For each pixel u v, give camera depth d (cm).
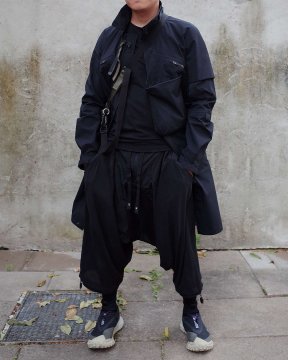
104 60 258
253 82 387
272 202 405
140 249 412
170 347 285
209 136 258
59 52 385
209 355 277
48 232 412
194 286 272
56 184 404
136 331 300
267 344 286
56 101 392
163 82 247
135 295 341
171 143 256
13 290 349
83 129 271
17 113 393
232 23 379
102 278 276
